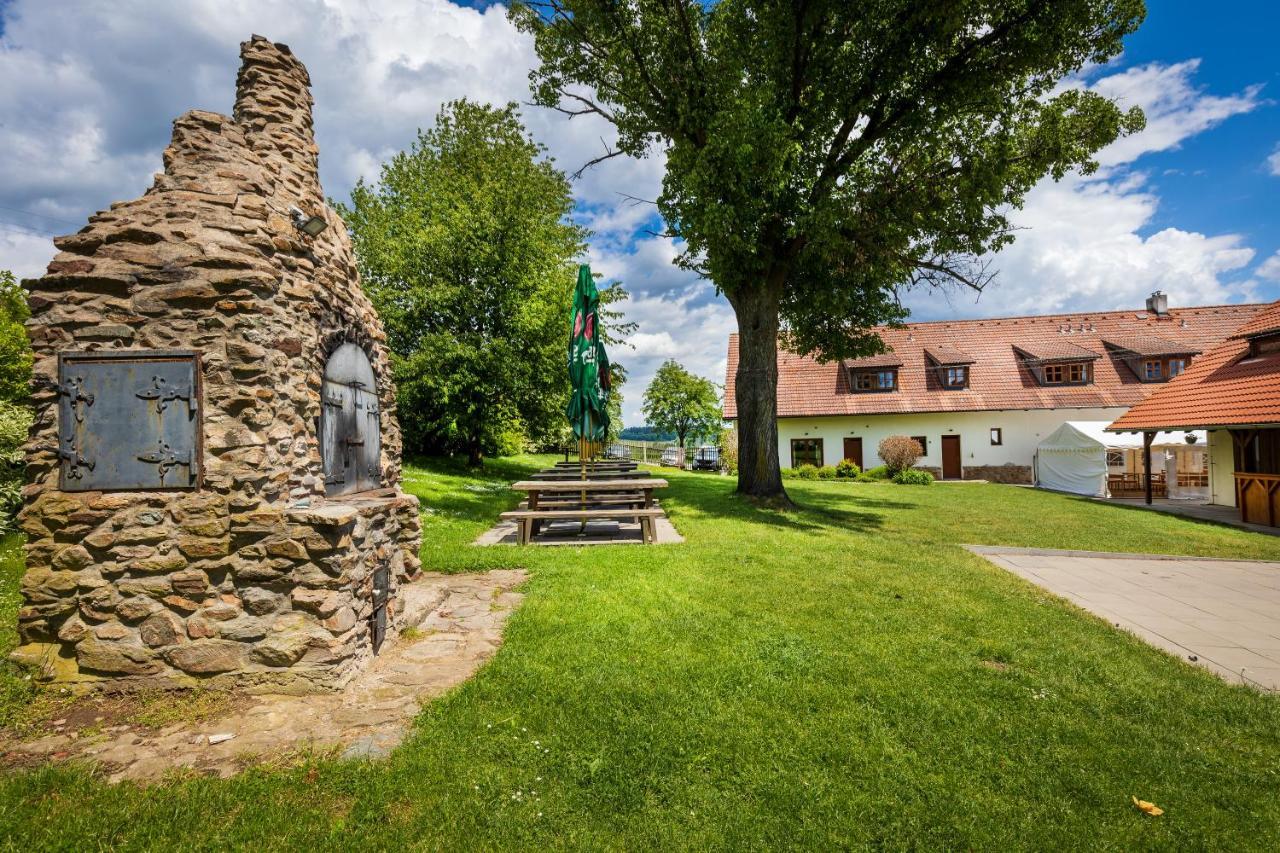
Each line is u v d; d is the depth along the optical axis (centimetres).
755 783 288
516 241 1953
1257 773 314
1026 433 2833
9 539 721
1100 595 696
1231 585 749
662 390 4834
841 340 1667
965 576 729
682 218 1218
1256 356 1648
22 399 1035
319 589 372
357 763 287
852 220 1243
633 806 268
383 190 2539
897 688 391
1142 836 262
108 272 376
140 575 364
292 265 436
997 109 1288
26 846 228
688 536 938
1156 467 2338
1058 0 1089
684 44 1309
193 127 415
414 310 1889
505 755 301
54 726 322
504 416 2050
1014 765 312
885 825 264
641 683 380
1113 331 3044
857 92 1258
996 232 1359
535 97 1517
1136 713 376
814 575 687
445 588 584
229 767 286
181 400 373
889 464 2717
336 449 495
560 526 1067
